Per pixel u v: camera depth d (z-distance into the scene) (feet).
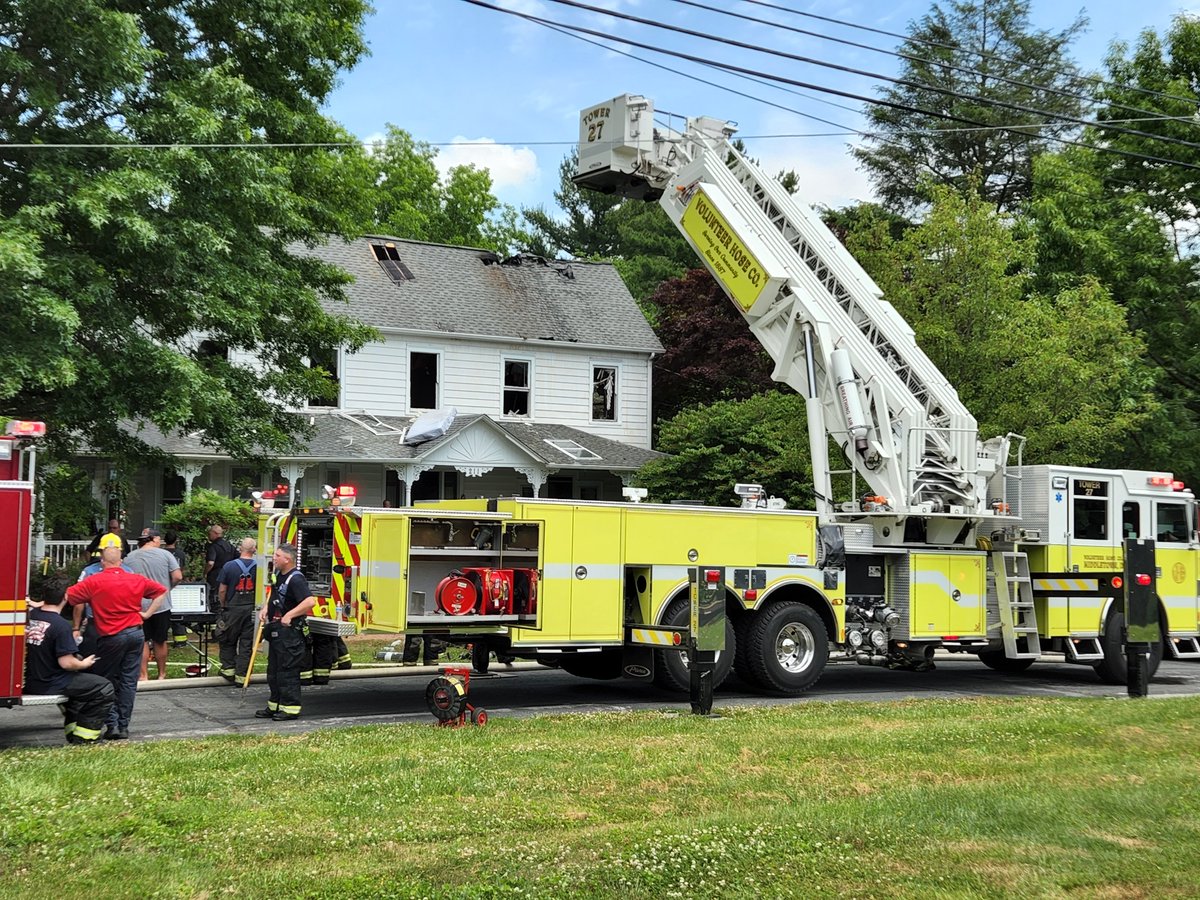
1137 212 77.97
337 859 17.98
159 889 16.34
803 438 68.03
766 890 16.55
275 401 61.77
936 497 42.80
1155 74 79.77
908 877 17.20
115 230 41.98
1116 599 46.26
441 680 31.65
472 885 16.57
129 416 45.27
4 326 39.04
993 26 133.08
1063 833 19.67
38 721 33.94
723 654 38.11
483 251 94.79
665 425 86.07
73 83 43.52
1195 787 23.44
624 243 159.84
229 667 41.81
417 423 77.20
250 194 44.34
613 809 21.34
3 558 27.86
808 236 44.04
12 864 17.57
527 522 35.35
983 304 61.98
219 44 50.14
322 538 37.58
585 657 41.65
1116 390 69.00
